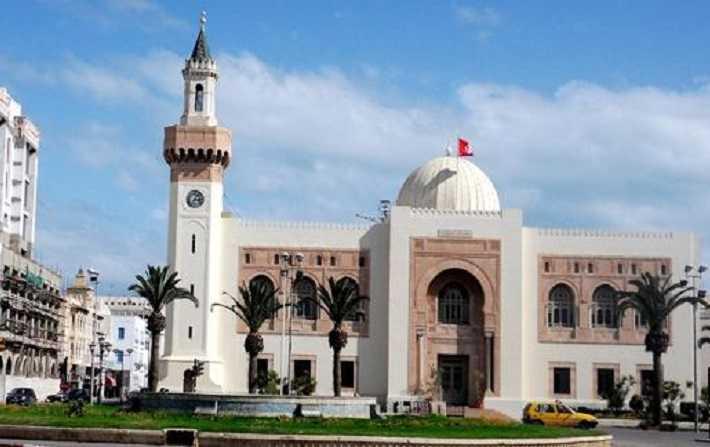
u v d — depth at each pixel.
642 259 107.75
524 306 106.75
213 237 105.75
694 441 69.81
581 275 107.50
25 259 120.81
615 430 83.25
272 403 63.06
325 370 105.88
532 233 107.88
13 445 39.75
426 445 45.34
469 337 106.25
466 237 106.06
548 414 81.25
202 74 108.75
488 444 46.44
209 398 63.31
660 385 90.50
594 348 106.62
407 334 104.44
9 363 112.81
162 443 45.34
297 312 106.69
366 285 107.00
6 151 137.25
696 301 91.19
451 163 116.62
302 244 107.12
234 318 106.00
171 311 104.38
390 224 106.19
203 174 106.38
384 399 104.88
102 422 49.19
